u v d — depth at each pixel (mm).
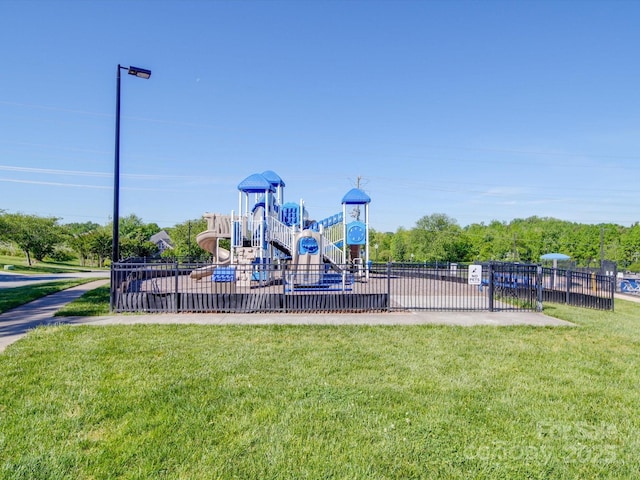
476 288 15422
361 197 19406
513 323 8578
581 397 4488
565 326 8320
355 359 5719
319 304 9656
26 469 2889
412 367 5395
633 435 3621
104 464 2969
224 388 4500
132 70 10273
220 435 3438
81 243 47031
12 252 49844
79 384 4543
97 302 10609
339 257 16219
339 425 3662
